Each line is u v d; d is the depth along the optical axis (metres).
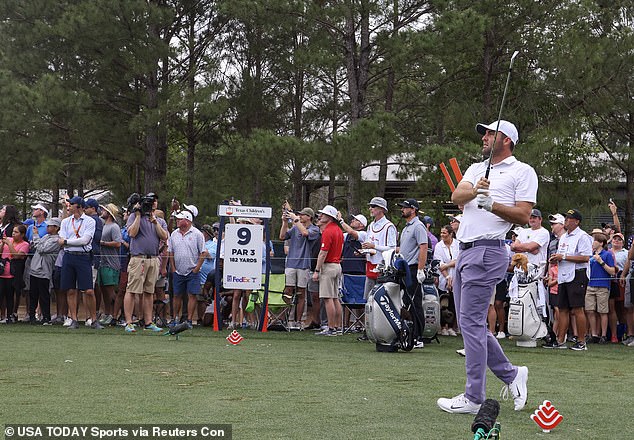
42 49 24.08
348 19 22.77
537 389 7.52
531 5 22.81
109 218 14.10
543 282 13.48
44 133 23.77
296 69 25.64
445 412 6.09
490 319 13.69
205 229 15.96
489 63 24.11
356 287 14.08
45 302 14.26
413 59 21.89
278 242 15.70
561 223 12.89
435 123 25.50
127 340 11.66
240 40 26.70
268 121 28.45
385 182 25.14
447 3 21.38
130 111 25.28
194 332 13.36
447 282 14.16
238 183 25.56
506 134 6.27
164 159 26.23
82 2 22.66
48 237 14.26
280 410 6.08
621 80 23.34
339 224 14.03
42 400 6.38
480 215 6.19
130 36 22.72
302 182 27.88
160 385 7.26
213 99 23.17
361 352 10.77
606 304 13.65
